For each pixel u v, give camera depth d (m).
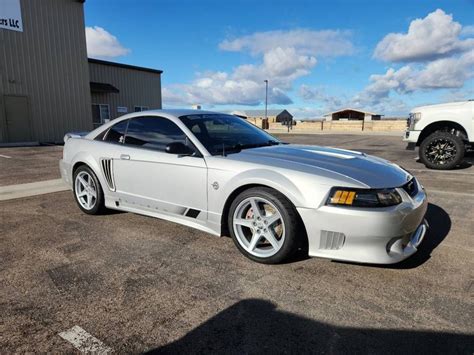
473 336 2.08
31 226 4.09
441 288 2.62
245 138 3.93
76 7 16.64
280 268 2.96
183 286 2.68
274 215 2.97
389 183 2.82
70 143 4.79
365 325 2.19
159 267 3.00
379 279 2.76
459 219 4.21
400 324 2.20
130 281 2.76
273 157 3.25
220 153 3.43
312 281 2.74
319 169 2.93
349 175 2.83
